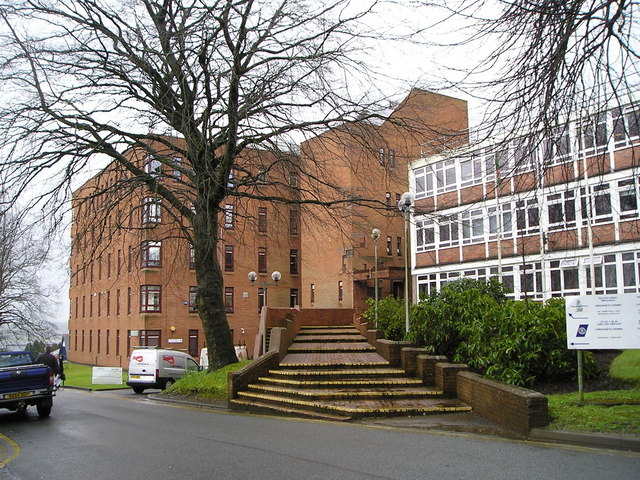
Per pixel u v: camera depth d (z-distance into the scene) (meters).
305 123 16.55
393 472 6.99
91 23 16.36
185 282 46.75
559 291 26.31
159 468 7.69
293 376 14.84
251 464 7.71
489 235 30.03
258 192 18.80
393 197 35.72
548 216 23.47
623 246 23.84
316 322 25.14
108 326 52.72
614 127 9.33
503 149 9.80
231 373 14.85
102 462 8.27
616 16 8.01
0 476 7.78
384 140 16.80
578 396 10.77
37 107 16.05
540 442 8.68
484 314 14.70
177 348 45.78
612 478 6.49
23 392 14.05
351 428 10.36
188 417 13.18
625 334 9.64
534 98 8.86
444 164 32.03
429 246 33.69
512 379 12.52
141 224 19.25
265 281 51.94
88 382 34.84
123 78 16.78
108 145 17.09
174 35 15.30
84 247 17.22
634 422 8.68
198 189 17.27
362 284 41.47
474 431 9.73
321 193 18.16
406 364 14.88
